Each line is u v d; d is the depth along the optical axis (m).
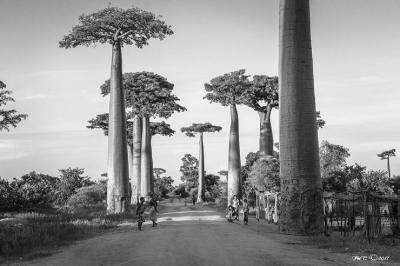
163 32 37.91
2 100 58.28
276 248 15.87
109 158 38.16
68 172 55.22
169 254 14.31
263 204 32.06
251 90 50.28
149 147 64.38
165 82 58.81
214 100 52.28
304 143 21.69
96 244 17.81
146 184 62.78
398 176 41.31
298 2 21.92
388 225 20.22
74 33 37.19
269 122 52.94
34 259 14.64
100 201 51.25
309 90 21.88
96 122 73.50
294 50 21.78
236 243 17.03
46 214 32.38
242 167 59.44
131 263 12.94
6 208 34.19
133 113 59.38
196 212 42.16
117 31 38.50
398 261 13.46
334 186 35.81
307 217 21.41
